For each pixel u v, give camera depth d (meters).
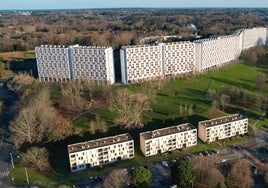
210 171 199.88
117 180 193.25
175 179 198.00
